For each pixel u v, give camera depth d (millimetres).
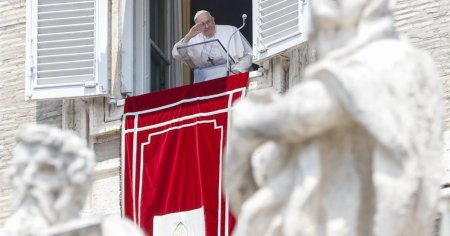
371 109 17641
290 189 17953
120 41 39281
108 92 38625
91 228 17156
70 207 17797
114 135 38406
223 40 38688
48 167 17766
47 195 17734
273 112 17875
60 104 39281
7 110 39844
